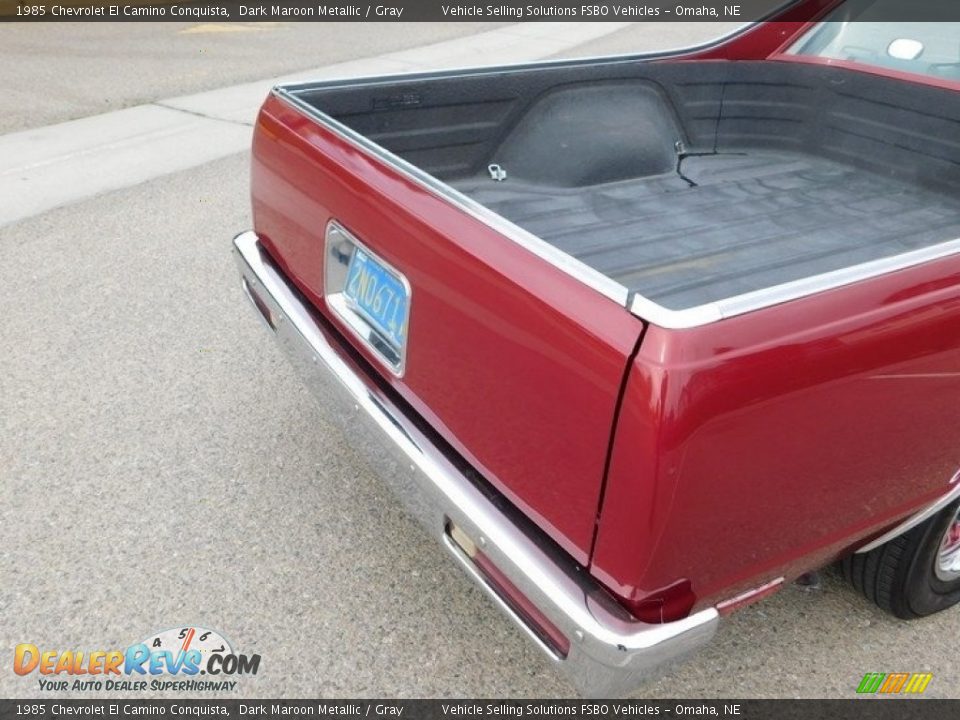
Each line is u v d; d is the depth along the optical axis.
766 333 1.54
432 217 1.92
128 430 3.20
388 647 2.41
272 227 2.67
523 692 2.31
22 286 4.21
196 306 4.11
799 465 1.68
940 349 1.78
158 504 2.86
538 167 3.36
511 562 1.75
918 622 2.59
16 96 7.55
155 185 5.66
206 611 2.49
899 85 3.42
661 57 3.51
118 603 2.49
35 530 2.72
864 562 2.41
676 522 1.56
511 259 1.73
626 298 1.52
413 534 2.80
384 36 10.94
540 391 1.68
